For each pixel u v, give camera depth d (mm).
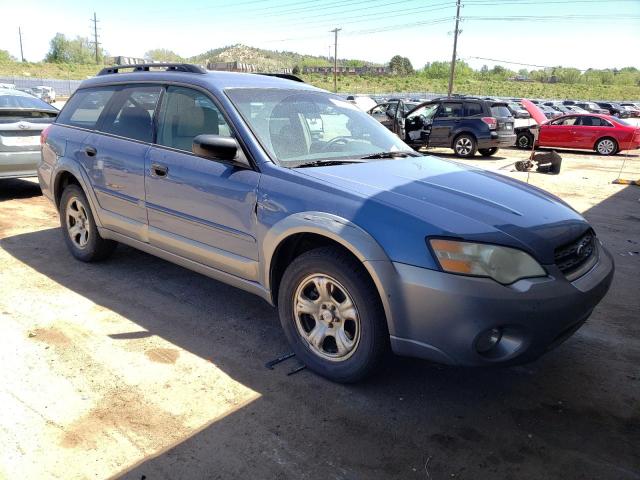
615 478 2404
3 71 74188
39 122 7645
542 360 3445
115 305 4125
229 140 3342
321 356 3133
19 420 2713
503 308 2545
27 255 5258
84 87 5055
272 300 3367
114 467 2412
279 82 4191
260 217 3225
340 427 2723
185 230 3770
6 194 8102
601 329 3926
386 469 2438
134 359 3336
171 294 4367
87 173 4562
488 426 2756
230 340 3619
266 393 3004
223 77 3965
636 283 4918
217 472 2400
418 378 3188
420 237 2656
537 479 2391
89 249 4883
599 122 17625
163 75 4176
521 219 2861
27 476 2340
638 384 3189
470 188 3207
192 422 2740
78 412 2791
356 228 2791
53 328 3717
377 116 17156
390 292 2686
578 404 2973
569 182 11117
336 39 67375
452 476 2400
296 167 3324
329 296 3033
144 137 4125
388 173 3332
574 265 2887
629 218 7758
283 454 2521
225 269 3584
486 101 15367
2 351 3381
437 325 2621
